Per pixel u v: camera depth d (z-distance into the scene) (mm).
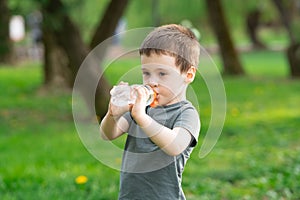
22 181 7410
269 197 6867
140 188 3664
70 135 11398
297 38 23781
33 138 11023
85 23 24344
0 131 11914
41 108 15180
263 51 46469
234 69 24266
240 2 31531
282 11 24281
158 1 27391
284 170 8133
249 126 12383
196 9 29125
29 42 39156
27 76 24672
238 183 7621
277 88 19891
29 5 12883
